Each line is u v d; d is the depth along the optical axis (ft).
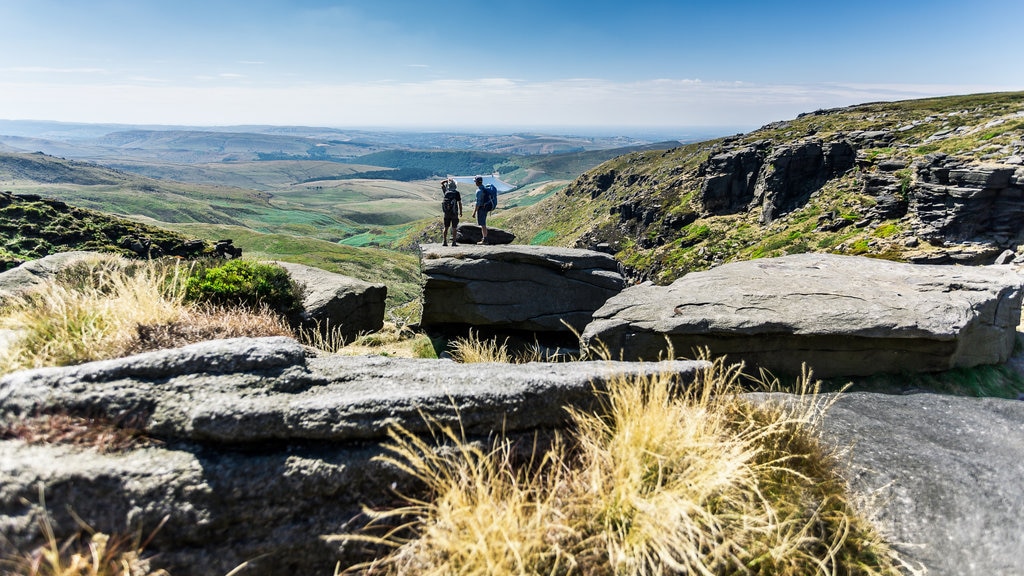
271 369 11.98
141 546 8.53
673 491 10.41
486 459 10.37
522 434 12.17
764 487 12.15
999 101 360.07
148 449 9.57
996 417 18.19
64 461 8.74
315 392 11.71
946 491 13.14
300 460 9.96
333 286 51.44
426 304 51.67
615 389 13.25
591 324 32.73
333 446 10.50
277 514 9.49
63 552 8.07
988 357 27.99
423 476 10.55
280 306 43.98
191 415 9.91
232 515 9.18
